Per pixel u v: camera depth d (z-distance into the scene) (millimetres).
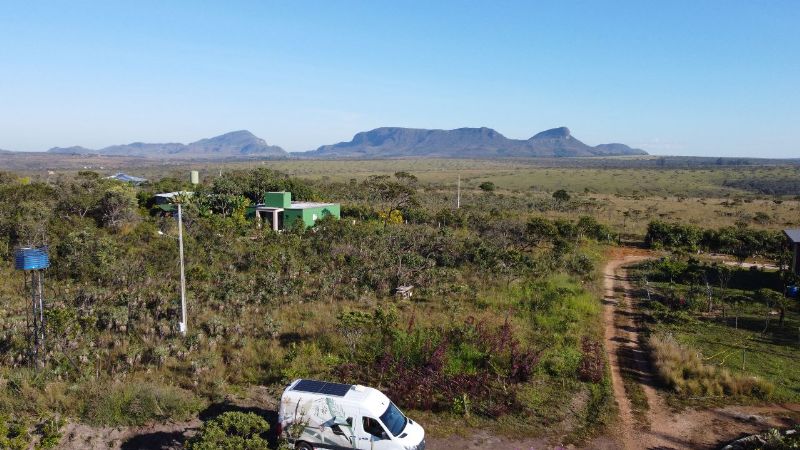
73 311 21656
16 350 19094
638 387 18391
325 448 13336
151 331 21375
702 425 15789
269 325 21656
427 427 15305
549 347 21328
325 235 40531
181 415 15391
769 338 23062
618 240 50938
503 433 15164
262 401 16547
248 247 36188
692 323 24797
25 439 13844
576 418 16109
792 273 31359
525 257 36000
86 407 15430
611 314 27078
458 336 21141
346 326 20844
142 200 52031
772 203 87000
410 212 56156
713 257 43625
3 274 29094
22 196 45875
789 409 16719
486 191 103188
